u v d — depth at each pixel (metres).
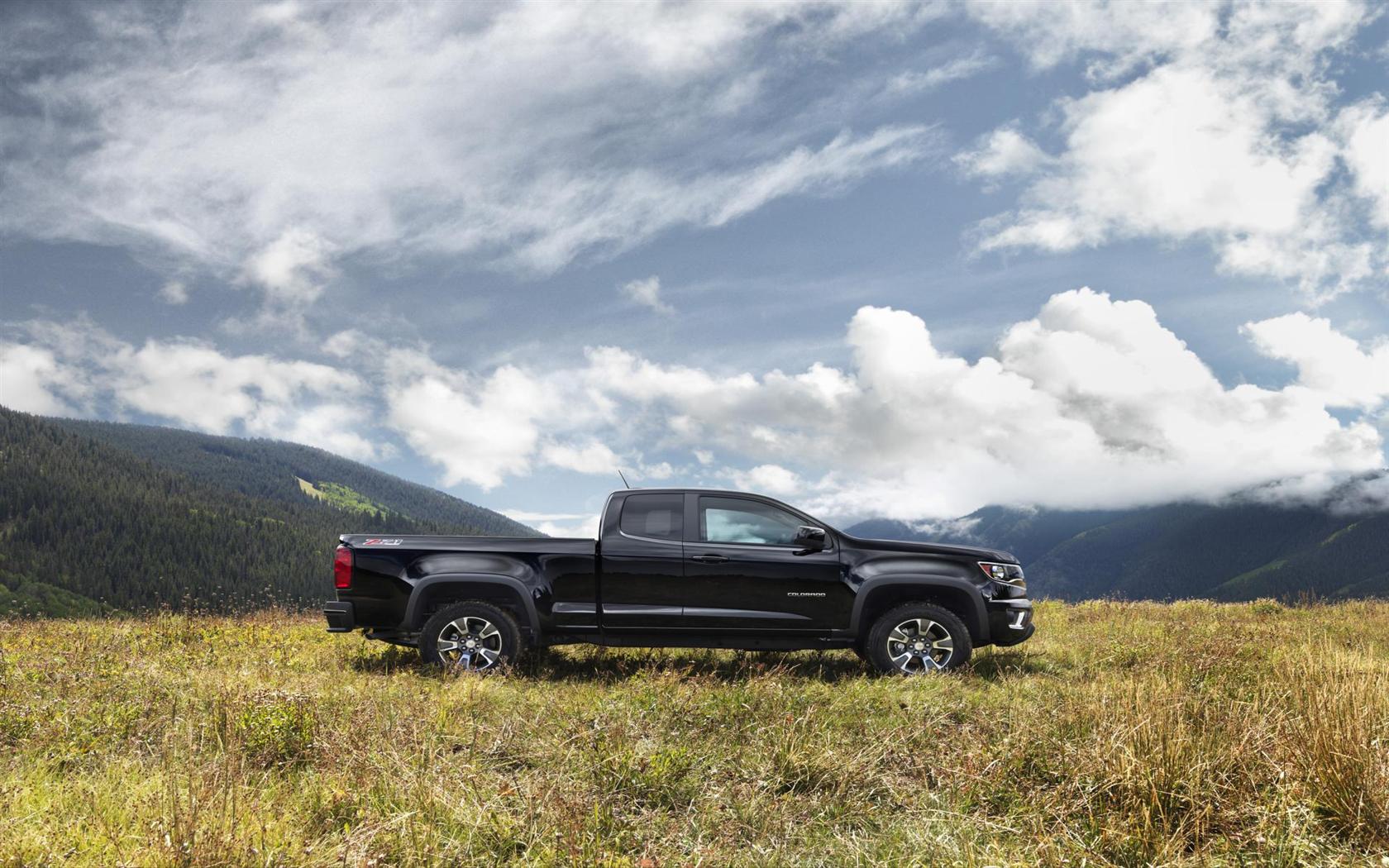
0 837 3.20
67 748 4.50
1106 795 3.85
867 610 7.59
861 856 3.45
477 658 7.37
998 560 7.71
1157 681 5.50
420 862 3.18
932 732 5.10
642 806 3.95
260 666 7.48
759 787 4.15
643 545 7.54
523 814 3.62
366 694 6.02
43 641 9.36
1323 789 3.77
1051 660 8.41
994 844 3.39
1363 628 10.75
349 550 7.54
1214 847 3.43
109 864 2.97
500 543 7.59
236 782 3.77
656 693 5.89
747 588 7.48
